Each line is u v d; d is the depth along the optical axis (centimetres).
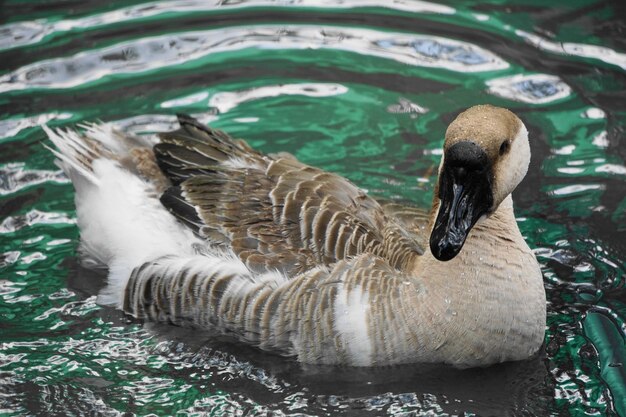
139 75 1105
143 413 718
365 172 983
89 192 863
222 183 802
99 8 1217
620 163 995
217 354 776
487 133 671
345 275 729
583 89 1086
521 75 1108
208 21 1194
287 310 738
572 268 874
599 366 763
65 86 1083
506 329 727
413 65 1128
